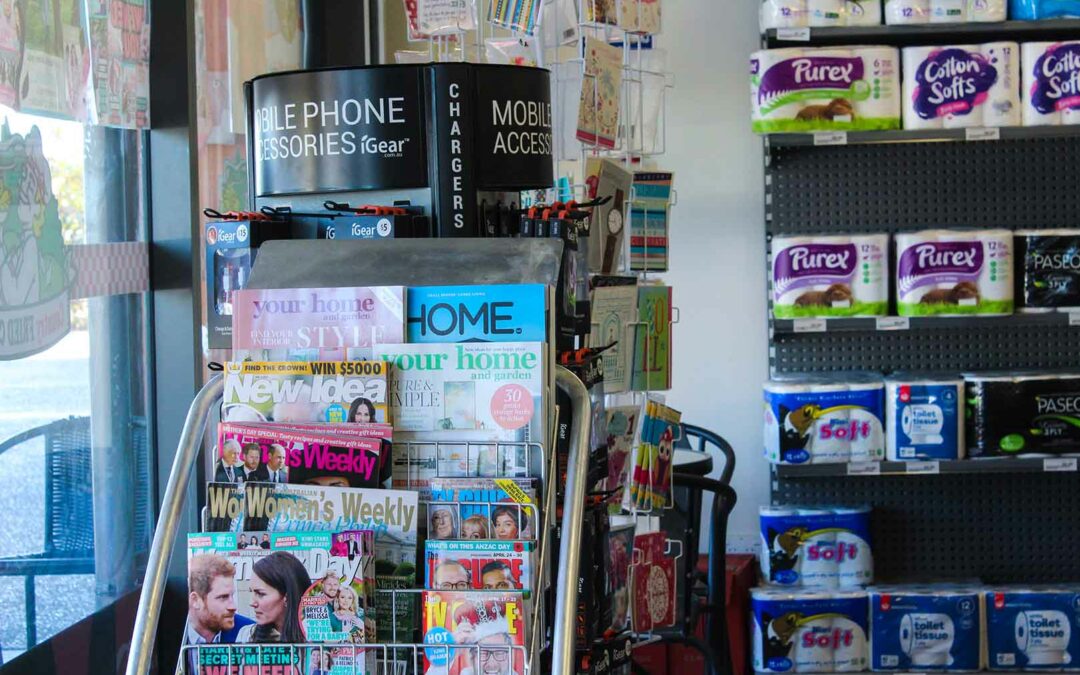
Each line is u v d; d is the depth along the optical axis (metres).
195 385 2.53
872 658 4.38
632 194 2.76
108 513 2.40
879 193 4.61
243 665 1.41
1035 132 4.23
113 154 2.43
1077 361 4.62
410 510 1.43
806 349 4.68
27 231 2.05
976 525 4.70
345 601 1.40
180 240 2.50
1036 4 4.26
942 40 4.57
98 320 2.35
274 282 1.58
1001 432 4.29
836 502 4.70
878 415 4.34
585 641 1.78
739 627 4.50
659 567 2.63
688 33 5.19
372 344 1.50
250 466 1.46
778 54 4.25
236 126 2.77
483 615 1.39
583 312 1.85
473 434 1.46
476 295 1.49
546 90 1.97
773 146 4.51
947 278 4.23
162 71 2.46
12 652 2.07
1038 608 4.38
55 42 2.07
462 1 2.29
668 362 2.63
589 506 1.85
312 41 3.54
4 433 2.04
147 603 1.46
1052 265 4.26
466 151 1.88
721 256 5.23
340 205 1.85
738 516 5.28
